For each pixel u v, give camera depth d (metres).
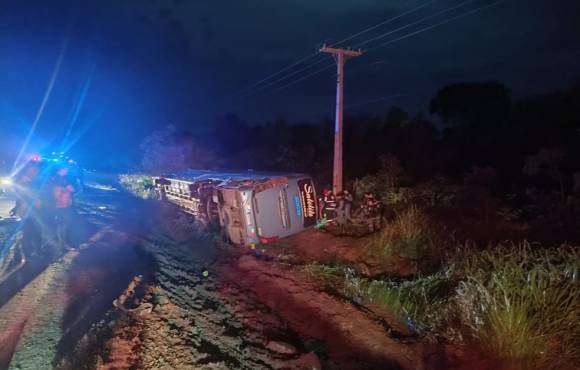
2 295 8.98
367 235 11.94
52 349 6.72
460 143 22.80
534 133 19.47
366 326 7.10
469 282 6.61
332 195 13.43
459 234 10.65
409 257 9.91
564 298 6.09
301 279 9.41
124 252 12.65
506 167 17.33
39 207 14.66
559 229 10.36
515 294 6.20
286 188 12.50
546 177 14.34
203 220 14.80
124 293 8.97
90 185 30.77
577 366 5.24
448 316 6.66
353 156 24.77
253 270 10.35
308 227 12.98
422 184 15.66
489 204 12.81
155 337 7.10
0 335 7.23
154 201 22.56
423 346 6.32
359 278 8.81
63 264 10.98
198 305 8.50
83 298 8.78
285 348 6.47
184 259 12.06
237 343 6.84
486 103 24.41
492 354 5.68
